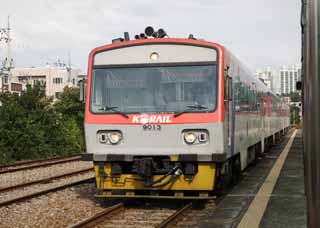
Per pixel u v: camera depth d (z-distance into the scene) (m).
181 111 9.76
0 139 23.84
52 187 13.89
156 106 9.93
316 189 2.44
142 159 9.65
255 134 17.22
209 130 9.61
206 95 9.78
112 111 10.09
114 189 10.22
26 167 18.98
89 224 8.30
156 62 10.14
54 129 27.28
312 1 2.53
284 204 9.95
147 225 8.50
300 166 18.59
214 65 9.91
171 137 9.73
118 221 8.82
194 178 9.75
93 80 10.36
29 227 8.52
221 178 10.73
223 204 10.26
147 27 10.58
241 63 13.76
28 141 24.58
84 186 13.79
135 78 10.16
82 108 32.03
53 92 98.25
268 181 14.01
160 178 9.81
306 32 2.68
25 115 25.64
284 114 43.88
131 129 9.91
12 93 26.94
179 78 9.97
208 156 9.54
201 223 8.47
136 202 10.91
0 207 10.34
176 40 10.13
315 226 2.43
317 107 2.47
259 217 8.62
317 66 2.48
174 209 10.15
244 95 14.09
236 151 12.23
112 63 10.34
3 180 15.79
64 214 9.71
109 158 9.97
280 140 39.00
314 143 2.47
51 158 23.89
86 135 10.23
